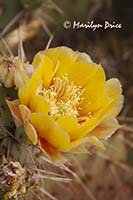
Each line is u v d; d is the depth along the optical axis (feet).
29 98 1.32
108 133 1.37
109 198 2.23
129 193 2.28
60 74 1.38
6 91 1.39
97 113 1.35
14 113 1.32
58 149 1.33
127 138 2.29
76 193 2.13
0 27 2.06
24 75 1.31
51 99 1.36
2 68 1.36
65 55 1.38
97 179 2.17
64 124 1.30
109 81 1.41
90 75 1.38
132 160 2.27
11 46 2.03
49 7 2.10
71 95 1.38
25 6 2.05
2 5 2.03
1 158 1.41
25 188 1.40
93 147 2.08
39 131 1.32
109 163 2.16
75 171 2.08
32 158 1.41
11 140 1.41
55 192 2.05
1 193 1.39
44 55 1.34
